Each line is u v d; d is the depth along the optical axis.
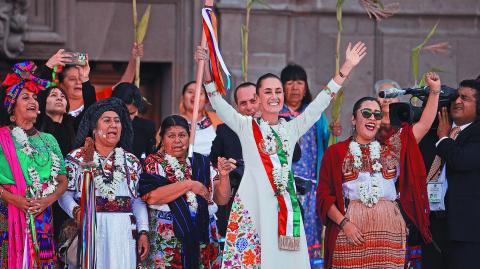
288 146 19.72
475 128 20.53
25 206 19.27
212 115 24.00
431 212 21.16
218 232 21.94
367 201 19.92
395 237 20.02
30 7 27.94
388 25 29.36
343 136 29.03
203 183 20.28
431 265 21.19
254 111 22.16
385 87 24.05
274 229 19.42
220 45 28.34
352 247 19.94
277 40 28.73
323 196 20.17
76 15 28.27
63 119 21.80
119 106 20.14
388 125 21.80
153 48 28.56
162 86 29.44
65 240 19.88
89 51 28.33
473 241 20.47
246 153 19.70
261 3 25.88
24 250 19.28
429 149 21.30
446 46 29.22
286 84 23.61
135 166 20.06
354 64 19.86
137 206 20.00
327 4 29.05
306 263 19.58
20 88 19.72
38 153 19.67
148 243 19.91
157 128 29.52
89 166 19.34
